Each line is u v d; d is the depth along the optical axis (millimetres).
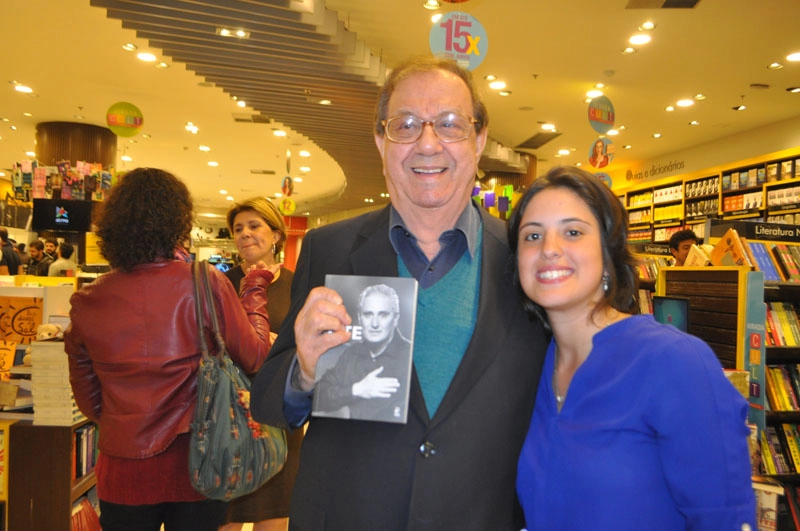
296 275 1277
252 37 5379
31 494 2316
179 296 1638
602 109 6828
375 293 1040
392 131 1164
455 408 1049
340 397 1012
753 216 8672
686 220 10328
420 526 992
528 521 1105
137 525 1629
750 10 5164
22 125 10586
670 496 1033
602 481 1021
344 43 5641
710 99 7793
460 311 1148
